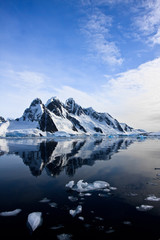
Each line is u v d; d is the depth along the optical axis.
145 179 14.95
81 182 13.27
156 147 45.41
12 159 25.61
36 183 13.98
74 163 22.27
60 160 24.62
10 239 6.69
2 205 9.80
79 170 18.39
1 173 17.39
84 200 10.49
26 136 107.19
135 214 8.68
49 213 8.81
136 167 19.70
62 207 9.52
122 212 8.89
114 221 8.02
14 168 19.59
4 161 24.00
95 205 9.76
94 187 12.55
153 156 28.22
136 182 14.09
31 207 9.52
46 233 7.09
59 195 11.34
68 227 7.53
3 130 108.94
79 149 40.09
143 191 11.98
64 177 15.73
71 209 9.27
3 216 8.52
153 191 11.97
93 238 6.75
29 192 11.90
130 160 24.38
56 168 19.45
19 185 13.47
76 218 8.28
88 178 15.38
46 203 10.05
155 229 7.34
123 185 13.32
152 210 9.11
